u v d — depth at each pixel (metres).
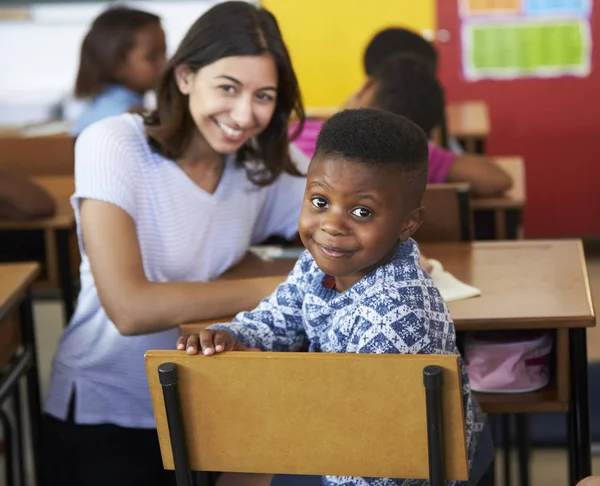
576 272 1.85
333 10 4.65
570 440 1.83
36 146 3.28
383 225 1.18
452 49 4.68
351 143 1.17
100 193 1.69
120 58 3.09
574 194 4.79
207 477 1.26
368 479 1.23
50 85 4.69
